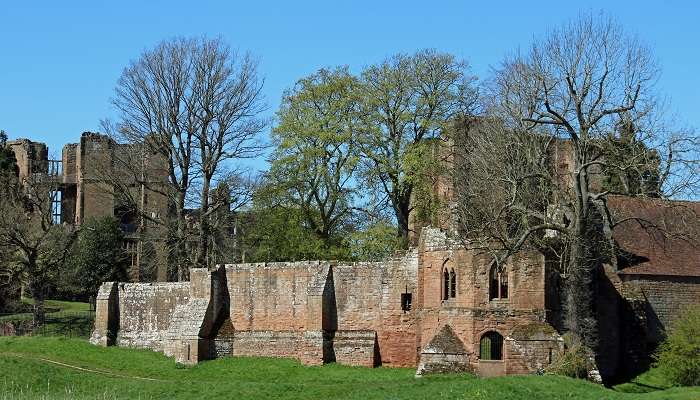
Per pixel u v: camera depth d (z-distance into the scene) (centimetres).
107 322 8988
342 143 9369
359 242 9181
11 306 11494
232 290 8481
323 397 6269
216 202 9688
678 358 6969
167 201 11356
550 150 8338
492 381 6053
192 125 9500
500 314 7219
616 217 8231
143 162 9912
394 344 7806
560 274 7206
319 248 9300
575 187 7050
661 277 8050
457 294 7331
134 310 8975
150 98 9506
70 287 11369
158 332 8812
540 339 7025
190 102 9500
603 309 7781
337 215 9606
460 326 7275
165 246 10312
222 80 9556
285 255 9388
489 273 7275
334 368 7781
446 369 7169
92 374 7419
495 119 8300
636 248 8200
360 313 7931
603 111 6894
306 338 7969
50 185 11656
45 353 8450
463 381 6159
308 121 9450
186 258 9512
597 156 6988
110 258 11350
